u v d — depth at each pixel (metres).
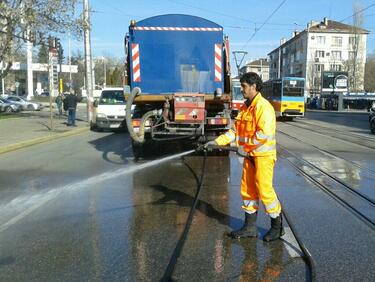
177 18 12.17
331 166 11.18
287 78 35.47
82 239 5.61
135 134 10.79
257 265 4.74
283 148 14.98
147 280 4.38
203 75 12.27
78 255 5.06
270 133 5.31
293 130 23.92
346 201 7.50
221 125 12.26
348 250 5.20
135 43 12.22
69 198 7.81
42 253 5.13
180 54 12.23
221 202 7.45
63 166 11.20
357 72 79.94
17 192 8.30
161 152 13.66
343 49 101.75
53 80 21.36
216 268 4.66
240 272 4.56
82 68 80.81
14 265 4.79
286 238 5.61
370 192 8.23
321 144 16.41
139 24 12.18
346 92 68.88
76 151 14.27
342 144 16.48
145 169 10.73
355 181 9.26
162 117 11.64
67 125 23.92
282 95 35.59
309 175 9.90
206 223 6.25
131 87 12.30
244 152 5.54
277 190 8.35
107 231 5.91
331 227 6.07
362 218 6.51
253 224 5.64
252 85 5.41
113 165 11.35
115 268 4.67
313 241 5.50
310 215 6.66
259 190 5.45
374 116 22.55
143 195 8.00
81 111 43.50
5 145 14.51
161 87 12.29
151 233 5.81
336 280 4.39
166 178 9.60
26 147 15.35
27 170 10.63
